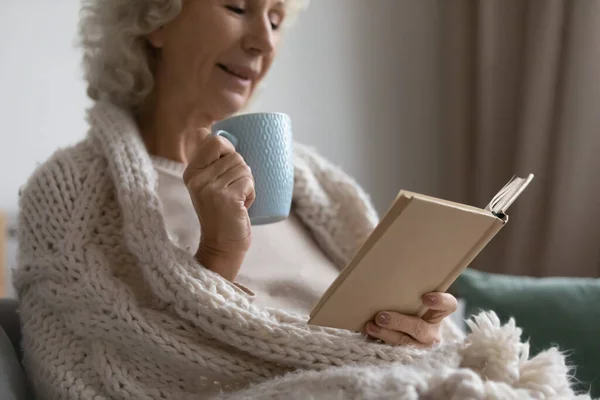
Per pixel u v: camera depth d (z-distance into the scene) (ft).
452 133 5.49
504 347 1.92
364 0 5.09
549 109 4.56
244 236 2.08
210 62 2.55
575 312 3.45
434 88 5.46
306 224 3.06
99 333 2.04
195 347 1.97
